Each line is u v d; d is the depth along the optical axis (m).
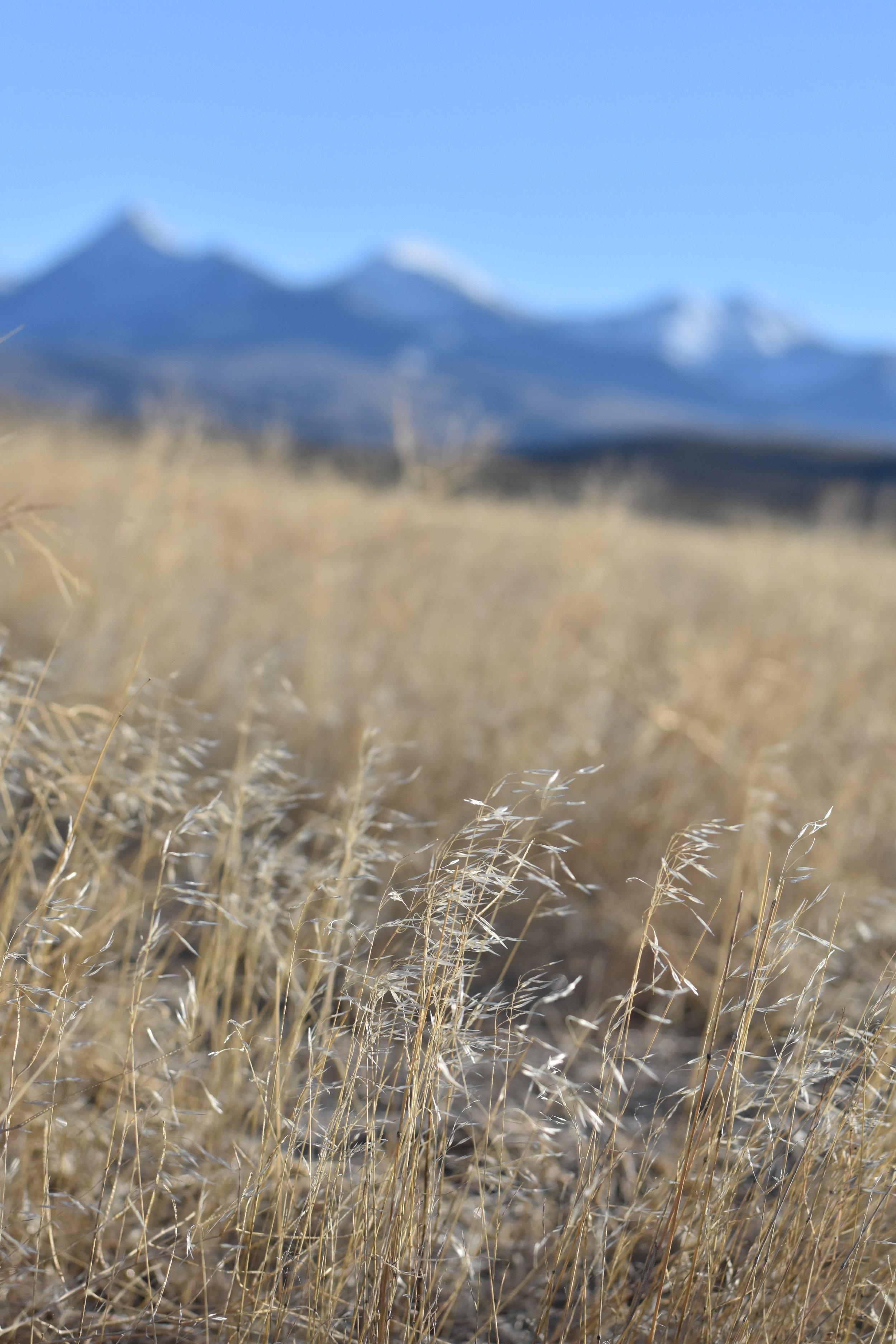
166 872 2.41
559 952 3.02
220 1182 1.75
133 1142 1.82
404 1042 1.49
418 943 1.79
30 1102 1.68
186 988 2.33
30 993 1.64
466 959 1.74
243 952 2.26
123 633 4.16
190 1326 1.52
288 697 3.48
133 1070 1.60
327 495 6.54
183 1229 1.66
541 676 4.49
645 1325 1.53
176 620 4.52
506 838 1.80
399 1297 1.52
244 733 2.51
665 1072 2.47
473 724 3.91
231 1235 1.73
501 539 6.58
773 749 2.96
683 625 5.75
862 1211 1.52
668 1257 1.42
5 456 6.08
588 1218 1.51
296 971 2.15
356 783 2.11
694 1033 2.70
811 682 4.66
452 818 3.27
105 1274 1.48
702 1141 1.56
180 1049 1.74
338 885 1.81
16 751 2.08
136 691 2.13
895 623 6.48
